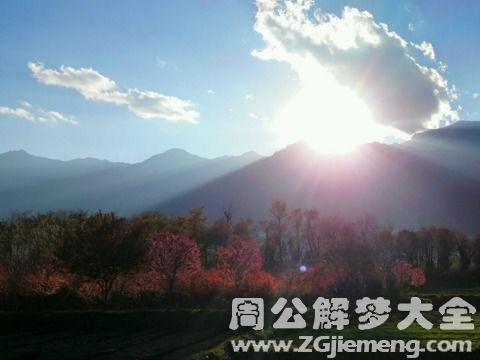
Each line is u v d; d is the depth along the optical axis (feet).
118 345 143.74
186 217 359.46
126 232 214.07
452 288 393.09
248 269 235.20
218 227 370.94
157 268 222.48
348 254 263.29
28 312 170.40
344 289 256.52
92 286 217.15
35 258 233.35
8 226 257.14
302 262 380.58
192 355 127.54
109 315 169.68
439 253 465.06
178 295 224.94
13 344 144.66
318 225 379.14
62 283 214.07
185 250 223.92
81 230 208.74
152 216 338.34
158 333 161.17
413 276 296.10
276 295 225.97
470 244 473.26
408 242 456.04
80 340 150.20
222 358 125.80
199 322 168.66
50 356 130.52
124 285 226.17
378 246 279.49
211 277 232.32
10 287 207.51
